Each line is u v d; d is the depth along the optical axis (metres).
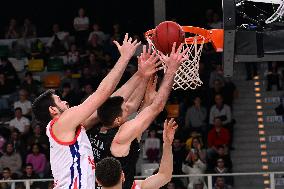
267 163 17.05
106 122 5.92
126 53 5.46
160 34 6.45
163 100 5.75
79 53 19.45
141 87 6.39
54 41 20.05
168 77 5.75
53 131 5.38
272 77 18.19
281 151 17.19
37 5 22.41
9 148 15.45
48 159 15.45
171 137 6.59
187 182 12.89
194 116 16.66
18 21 22.50
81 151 5.38
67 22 22.39
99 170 5.36
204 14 21.84
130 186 6.05
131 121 5.88
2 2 22.59
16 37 20.75
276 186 13.13
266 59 7.30
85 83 18.22
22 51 20.25
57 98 5.66
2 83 18.50
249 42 7.16
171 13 22.00
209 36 7.22
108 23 22.14
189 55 7.05
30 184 12.69
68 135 5.34
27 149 15.58
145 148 15.55
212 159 15.05
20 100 17.52
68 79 18.55
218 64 17.66
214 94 17.12
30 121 16.86
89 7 22.25
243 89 18.30
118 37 19.59
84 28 20.36
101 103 5.36
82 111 5.30
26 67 19.95
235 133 17.55
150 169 14.61
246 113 17.91
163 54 6.47
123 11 22.06
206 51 17.75
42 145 15.50
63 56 19.73
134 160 6.07
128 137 5.82
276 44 7.14
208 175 12.86
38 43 20.09
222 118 16.38
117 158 5.92
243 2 7.63
